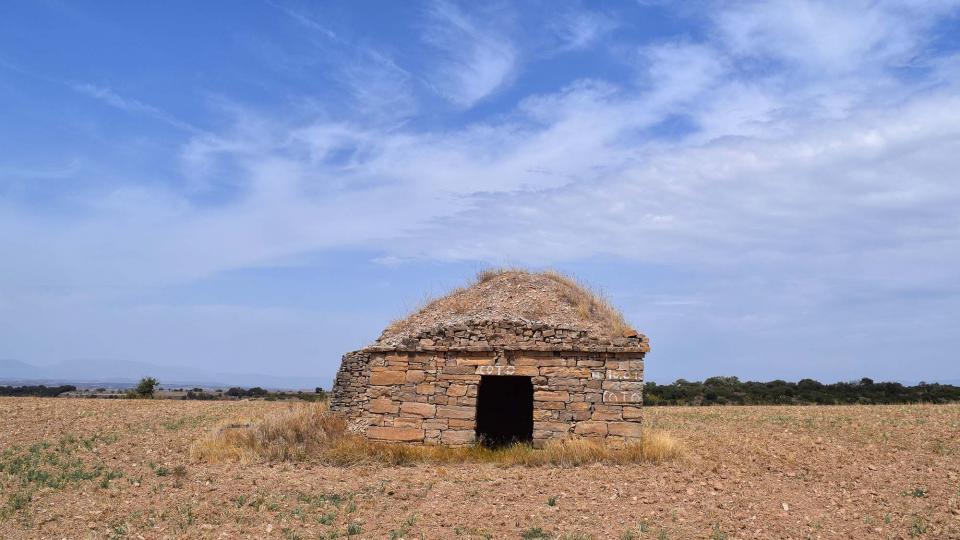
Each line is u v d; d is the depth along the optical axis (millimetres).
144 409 30844
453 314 21734
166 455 18391
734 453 18828
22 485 14531
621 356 18453
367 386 23141
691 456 17797
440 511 12727
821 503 13656
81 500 13352
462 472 16266
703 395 49562
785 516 12625
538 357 18750
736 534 11500
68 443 19875
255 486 14664
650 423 26953
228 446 18766
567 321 19922
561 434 18234
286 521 12039
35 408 29312
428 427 18969
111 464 17094
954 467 17266
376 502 13422
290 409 26250
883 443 20859
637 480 15055
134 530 11406
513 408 24219
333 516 12359
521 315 20453
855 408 32656
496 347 18906
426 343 19406
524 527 11805
